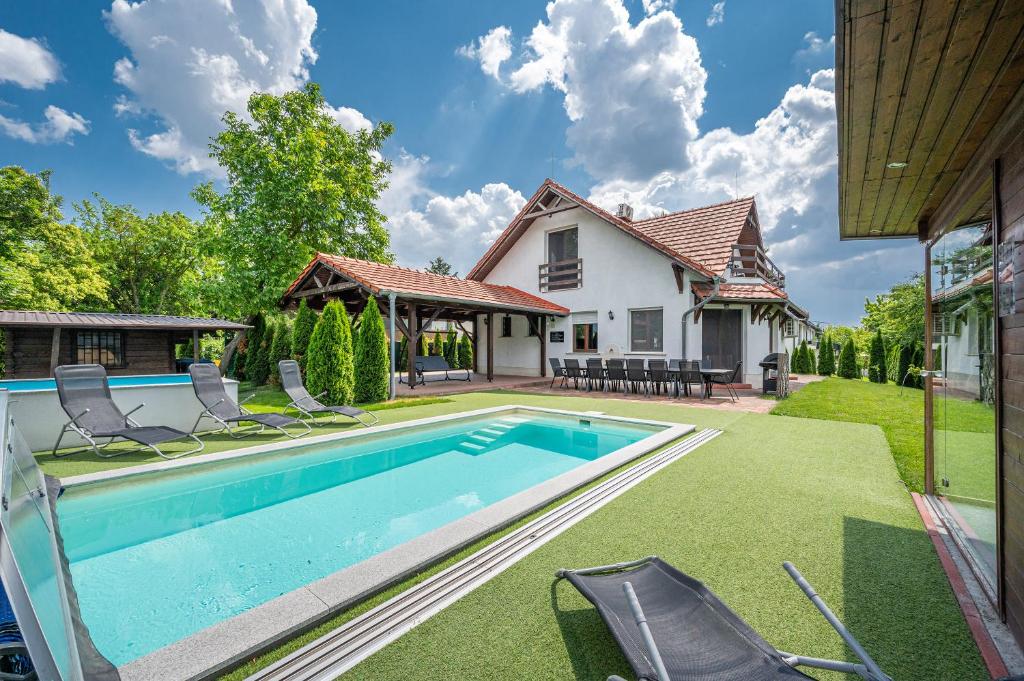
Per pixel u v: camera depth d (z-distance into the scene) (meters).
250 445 5.96
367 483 5.23
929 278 4.17
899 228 4.52
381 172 23.36
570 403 10.16
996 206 2.48
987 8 1.63
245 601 2.85
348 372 10.00
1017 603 2.12
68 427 5.67
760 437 6.45
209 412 6.42
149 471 4.77
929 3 1.62
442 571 2.74
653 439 6.02
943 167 3.08
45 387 6.87
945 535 3.22
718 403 10.25
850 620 2.26
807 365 22.59
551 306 15.76
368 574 2.57
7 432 2.36
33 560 1.48
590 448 6.90
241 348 18.62
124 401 6.25
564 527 3.37
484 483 5.27
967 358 3.33
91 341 13.56
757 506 3.78
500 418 8.96
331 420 7.80
